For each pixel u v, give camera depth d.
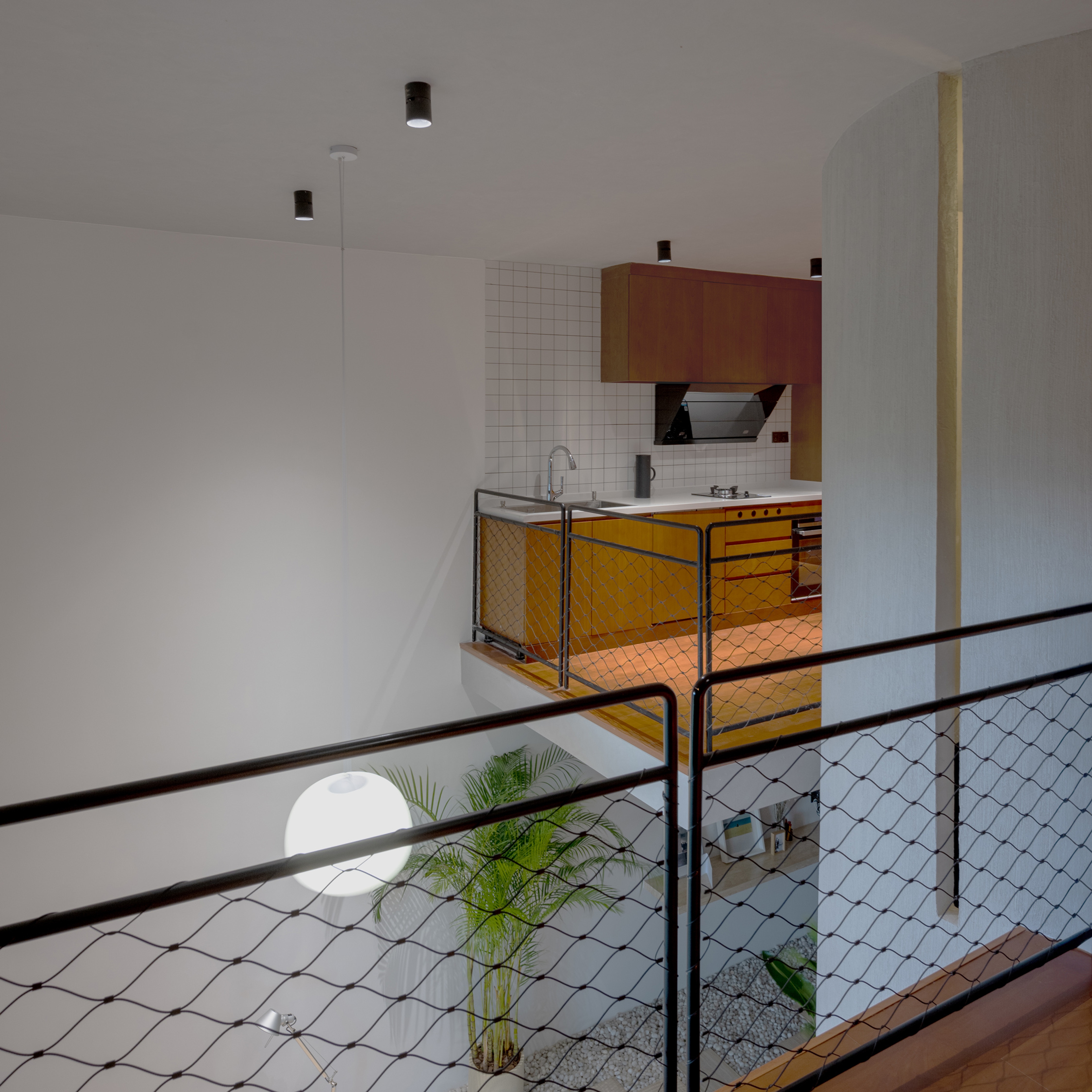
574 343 5.92
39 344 4.46
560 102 2.93
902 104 2.95
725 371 6.15
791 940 7.09
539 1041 6.05
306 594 5.21
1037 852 2.77
